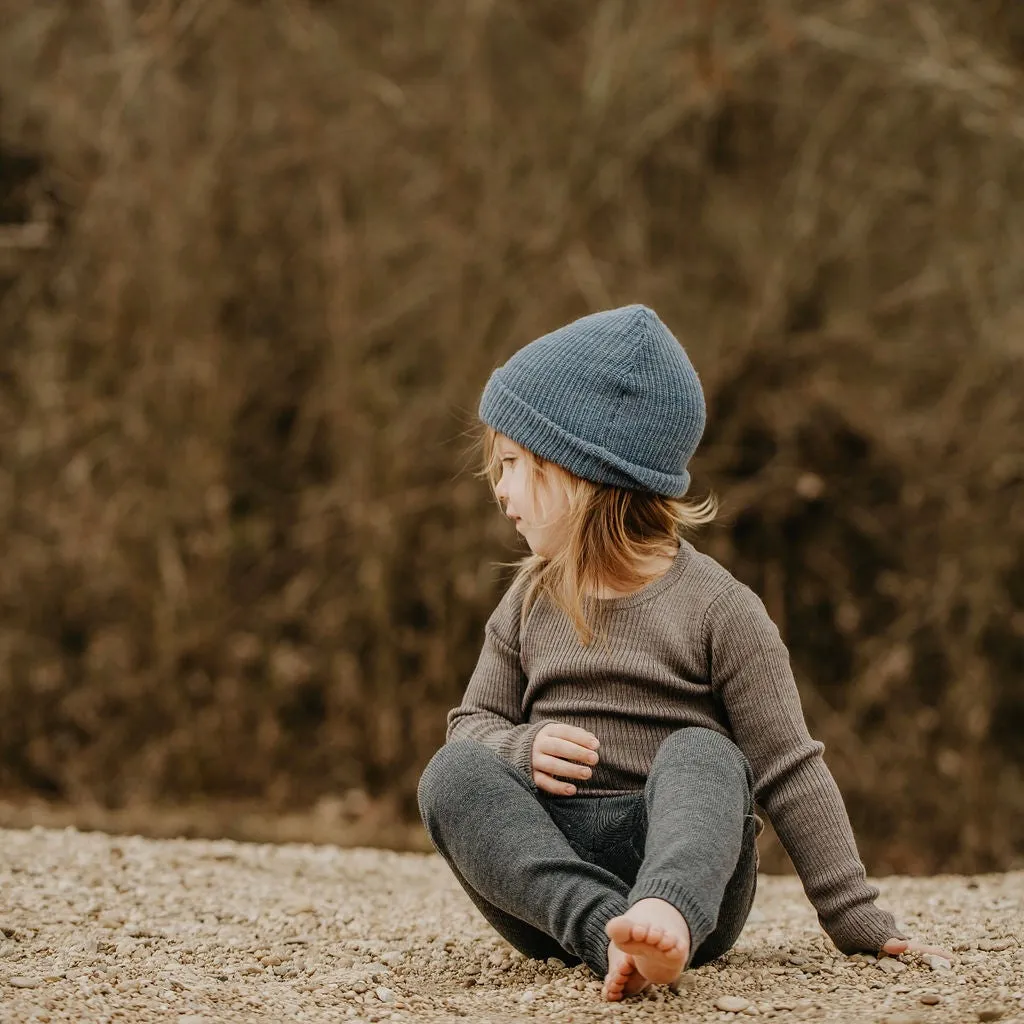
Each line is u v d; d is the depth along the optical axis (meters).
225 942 3.03
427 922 3.41
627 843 2.52
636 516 2.68
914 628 9.81
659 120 10.20
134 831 9.08
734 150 10.73
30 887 3.63
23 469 10.47
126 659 10.27
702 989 2.42
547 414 2.66
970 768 9.61
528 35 10.70
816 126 10.34
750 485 10.00
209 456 10.40
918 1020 2.15
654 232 10.64
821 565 10.19
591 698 2.60
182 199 10.35
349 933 3.23
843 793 9.81
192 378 10.33
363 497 10.23
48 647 10.41
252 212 10.68
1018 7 10.04
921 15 9.76
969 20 10.09
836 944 2.64
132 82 10.08
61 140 10.72
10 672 10.36
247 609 10.53
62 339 10.62
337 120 10.56
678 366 2.74
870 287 10.32
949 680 9.80
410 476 10.23
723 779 2.38
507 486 2.73
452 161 10.32
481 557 10.08
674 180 10.65
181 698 10.27
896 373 10.14
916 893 4.08
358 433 10.27
